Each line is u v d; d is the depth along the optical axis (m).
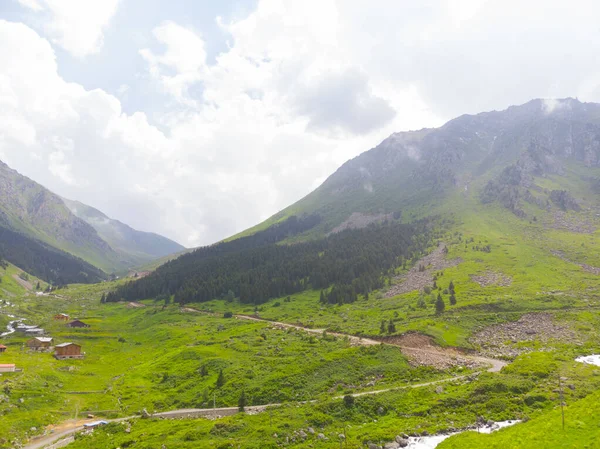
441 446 52.97
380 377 86.81
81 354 147.50
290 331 142.62
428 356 97.25
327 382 84.88
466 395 71.00
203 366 106.31
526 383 73.19
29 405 87.88
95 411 86.81
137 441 66.12
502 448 47.91
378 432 60.31
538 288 163.62
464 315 136.00
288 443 59.91
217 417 74.56
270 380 87.50
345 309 180.12
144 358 139.50
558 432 48.97
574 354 96.88
